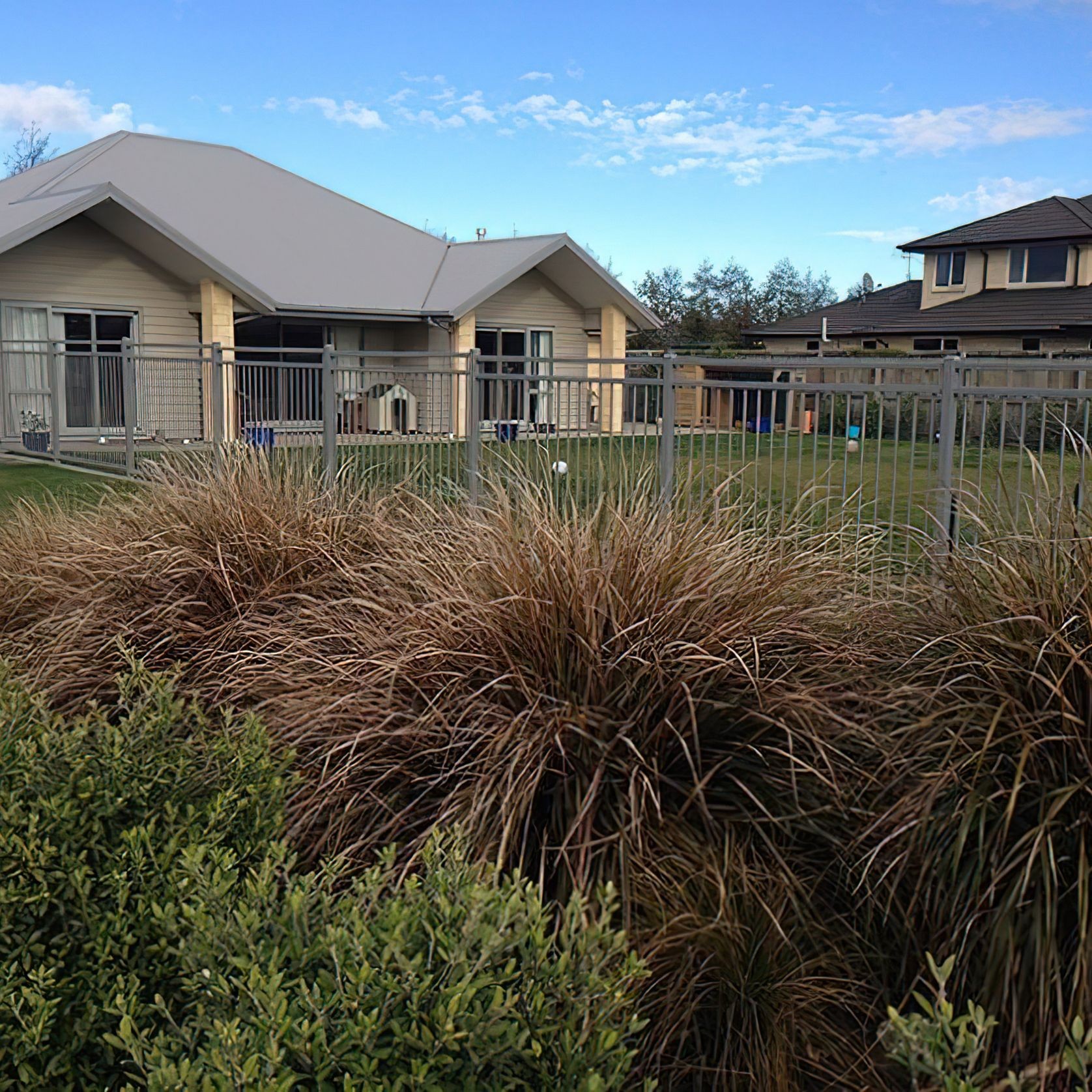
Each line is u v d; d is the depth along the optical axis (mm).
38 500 11086
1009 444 6727
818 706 3389
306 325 22953
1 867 2275
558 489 6066
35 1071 2057
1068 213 37938
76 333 20234
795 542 4305
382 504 5871
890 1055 2107
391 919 1925
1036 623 3162
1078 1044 2100
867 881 3113
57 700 4566
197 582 5059
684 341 54469
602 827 3139
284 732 3791
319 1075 1686
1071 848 2828
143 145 26797
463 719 3516
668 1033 2730
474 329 22828
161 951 2287
